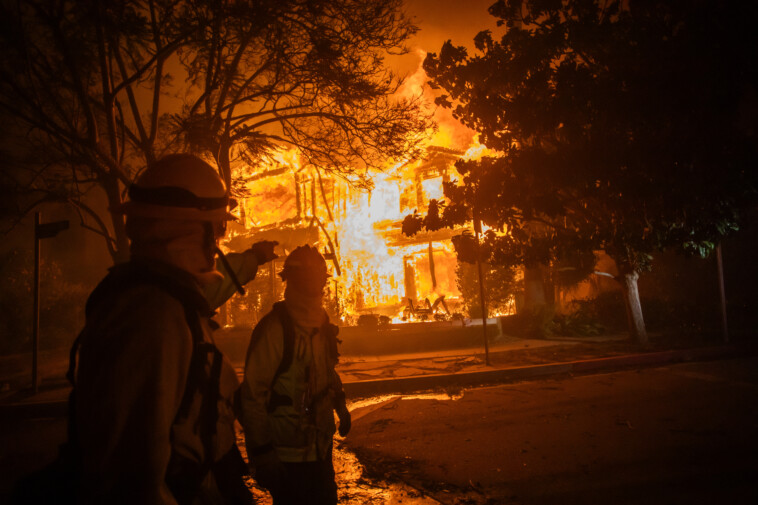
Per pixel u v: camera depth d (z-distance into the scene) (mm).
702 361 10508
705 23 8305
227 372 1301
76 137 8328
